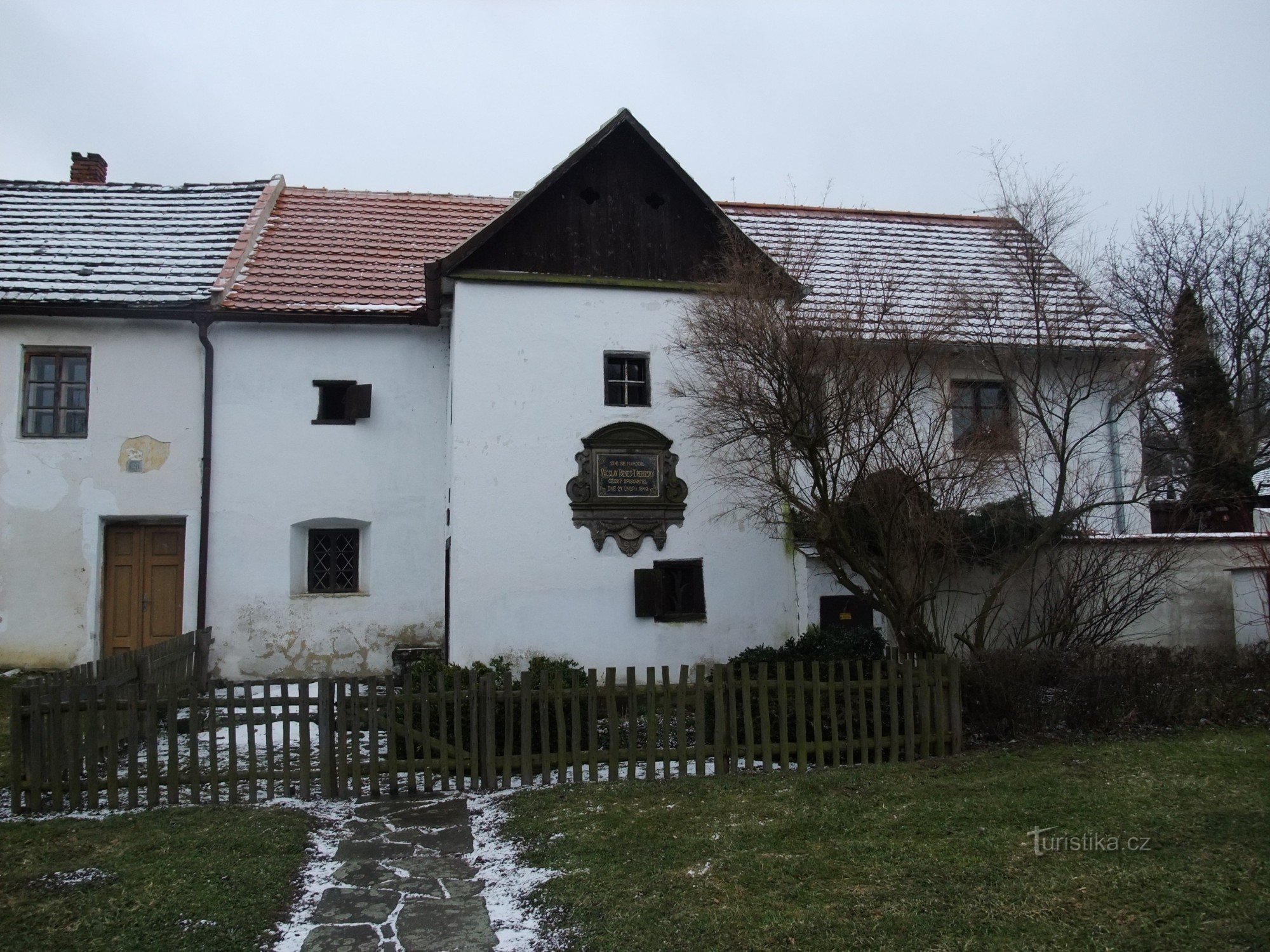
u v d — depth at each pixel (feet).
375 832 22.75
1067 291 38.52
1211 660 32.81
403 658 43.01
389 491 45.88
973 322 38.45
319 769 26.40
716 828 21.83
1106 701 29.89
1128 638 39.11
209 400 44.68
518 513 38.50
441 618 45.50
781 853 20.07
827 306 31.37
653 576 39.11
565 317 40.04
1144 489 41.75
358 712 25.85
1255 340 71.46
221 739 32.53
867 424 30.86
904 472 30.40
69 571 43.62
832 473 31.01
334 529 46.39
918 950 15.58
